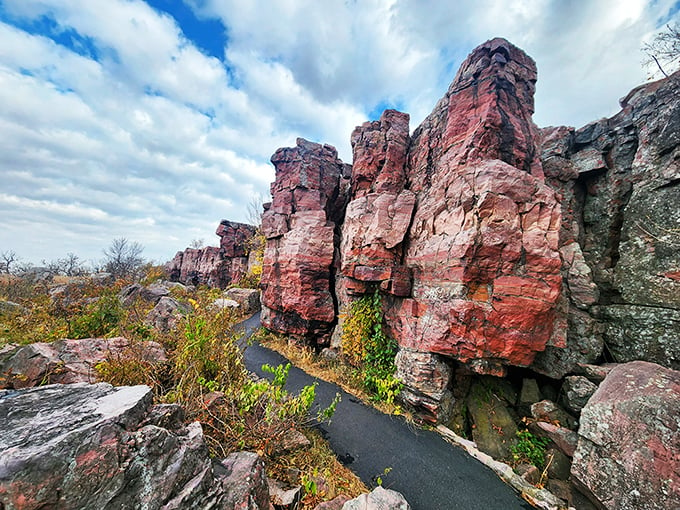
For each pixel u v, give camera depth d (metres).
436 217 8.59
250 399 5.13
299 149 15.30
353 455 5.83
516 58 9.18
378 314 9.78
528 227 7.13
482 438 6.90
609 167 10.27
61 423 2.41
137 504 2.34
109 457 2.30
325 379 9.52
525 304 6.72
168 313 11.41
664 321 7.29
